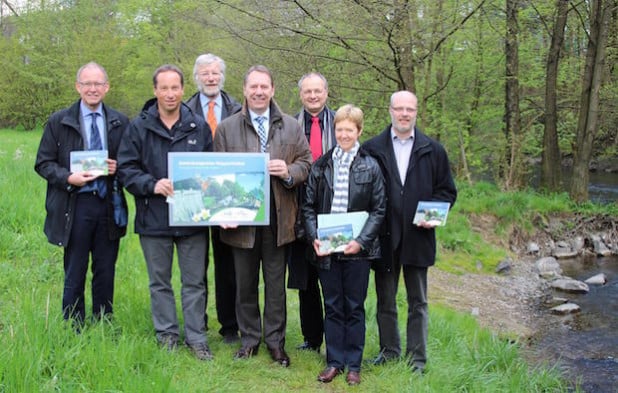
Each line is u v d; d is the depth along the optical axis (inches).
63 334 175.5
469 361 248.2
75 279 194.4
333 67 516.4
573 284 433.7
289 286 202.2
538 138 722.2
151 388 157.6
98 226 195.9
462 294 399.9
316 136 208.7
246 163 187.3
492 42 621.3
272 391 181.6
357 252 188.2
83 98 190.5
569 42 766.5
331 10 444.5
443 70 600.4
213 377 181.8
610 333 347.6
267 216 189.2
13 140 814.5
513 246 510.9
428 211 190.2
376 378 195.3
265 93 188.7
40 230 298.4
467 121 655.8
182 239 194.4
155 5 956.6
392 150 195.3
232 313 214.7
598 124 725.3
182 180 185.6
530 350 318.0
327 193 188.9
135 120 189.9
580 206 568.7
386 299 203.9
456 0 467.5
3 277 240.2
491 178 720.3
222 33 599.5
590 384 277.0
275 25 458.9
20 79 1285.7
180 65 908.6
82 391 155.3
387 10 431.2
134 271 269.3
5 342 165.3
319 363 203.9
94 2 1362.0
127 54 1245.7
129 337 186.7
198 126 193.3
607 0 566.3
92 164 185.3
